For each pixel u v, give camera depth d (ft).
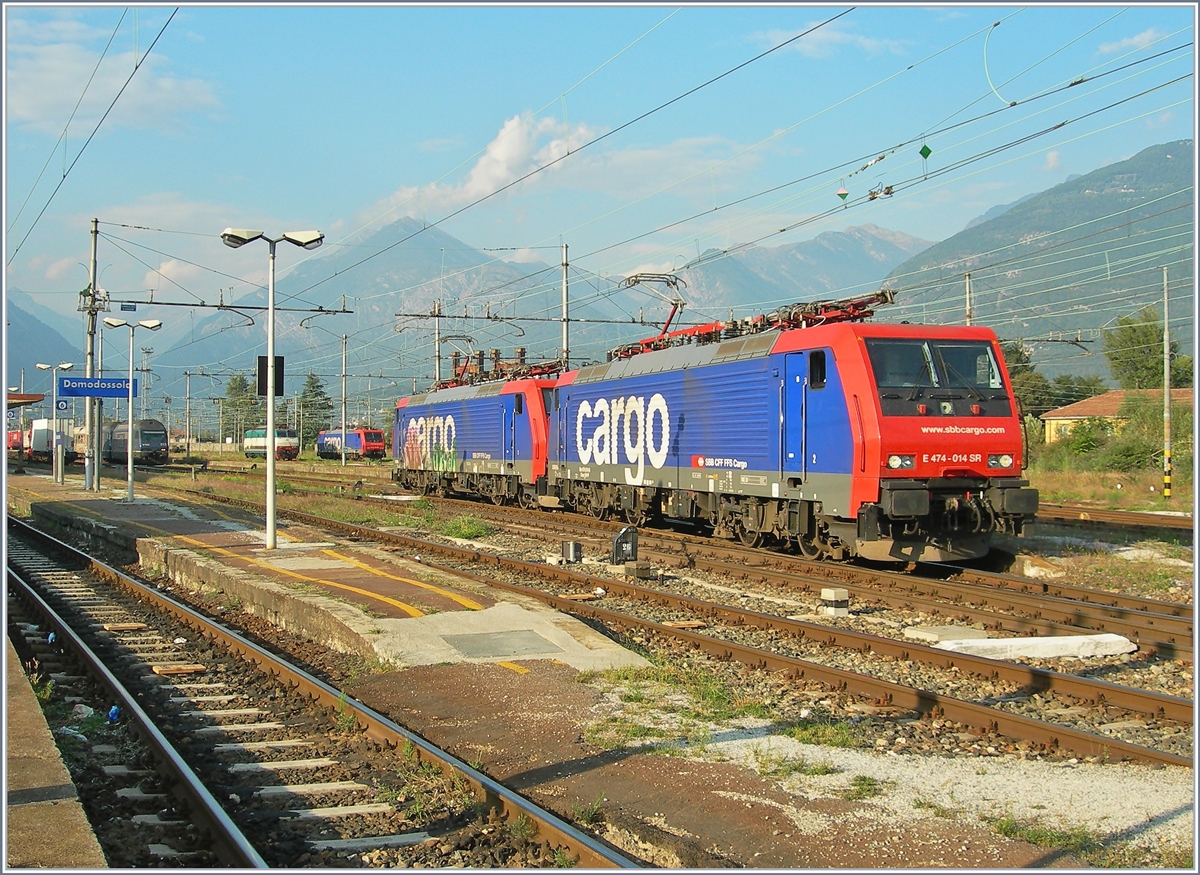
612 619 43.57
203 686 34.58
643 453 77.30
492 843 20.22
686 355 71.82
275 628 46.50
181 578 61.57
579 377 90.84
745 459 62.75
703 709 28.96
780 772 23.66
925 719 28.53
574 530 81.05
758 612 43.57
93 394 114.52
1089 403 191.21
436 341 150.30
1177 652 36.14
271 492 65.98
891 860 18.93
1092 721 28.68
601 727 27.27
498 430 107.34
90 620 48.60
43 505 107.76
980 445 52.85
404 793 23.13
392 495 130.52
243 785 23.98
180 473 192.44
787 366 58.13
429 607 43.19
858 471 51.70
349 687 33.53
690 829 20.70
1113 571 54.39
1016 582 51.44
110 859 19.63
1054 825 20.54
